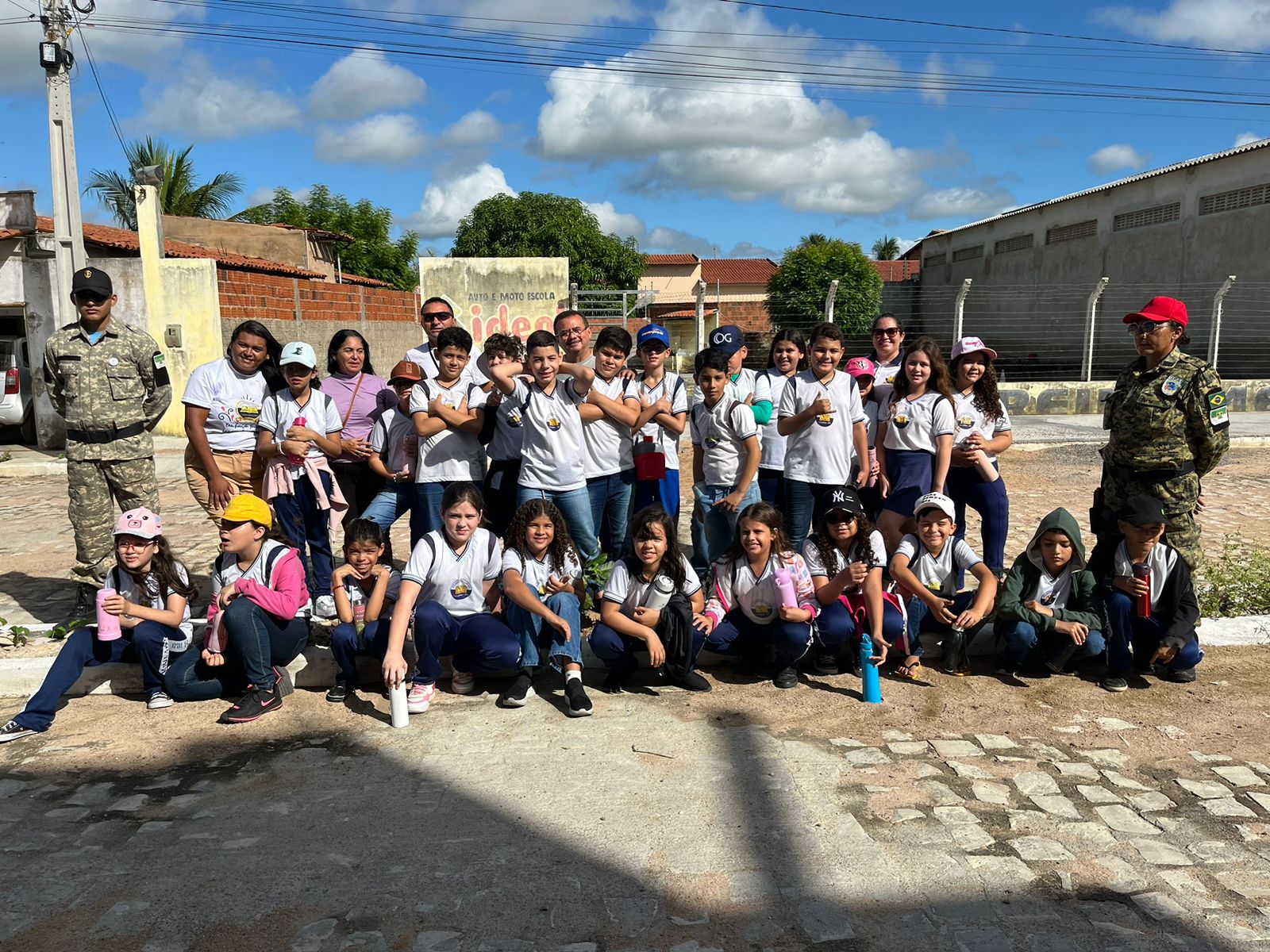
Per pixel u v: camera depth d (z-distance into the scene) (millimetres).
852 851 3137
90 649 4441
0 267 13617
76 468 5430
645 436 5504
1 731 4125
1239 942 2645
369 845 3219
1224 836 3238
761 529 4574
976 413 5352
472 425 5270
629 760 3867
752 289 48875
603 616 4582
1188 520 4816
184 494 10078
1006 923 2738
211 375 5340
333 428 5441
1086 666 4930
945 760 3850
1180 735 4086
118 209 26719
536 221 29594
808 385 5449
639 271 31172
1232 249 19844
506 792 3600
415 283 31406
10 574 6914
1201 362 4730
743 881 2975
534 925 2754
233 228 21000
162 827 3359
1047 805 3457
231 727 4281
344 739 4133
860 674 4883
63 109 11773
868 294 24141
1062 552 4637
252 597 4348
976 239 30938
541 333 4992
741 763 3826
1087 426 14750
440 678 4863
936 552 4918
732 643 4824
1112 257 23734
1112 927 2719
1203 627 5301
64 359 5324
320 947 2660
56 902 2889
